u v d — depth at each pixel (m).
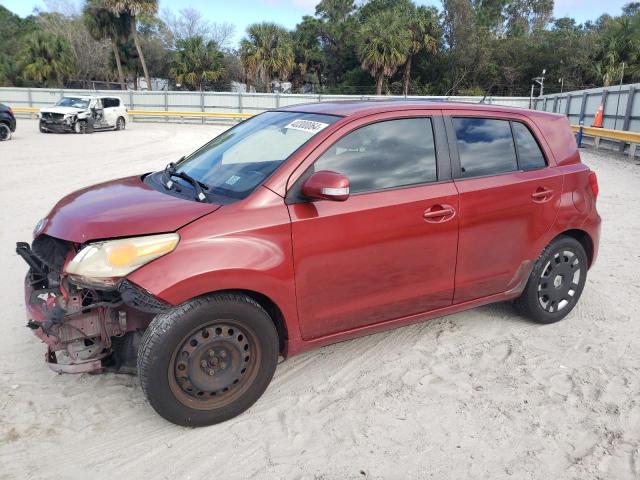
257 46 46.34
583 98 22.11
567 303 4.51
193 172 3.73
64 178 10.88
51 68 47.84
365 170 3.42
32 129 24.91
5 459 2.81
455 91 48.62
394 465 2.84
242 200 3.11
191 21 59.66
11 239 6.51
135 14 43.94
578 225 4.35
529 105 30.25
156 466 2.80
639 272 5.78
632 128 17.67
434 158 3.68
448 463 2.86
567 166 4.32
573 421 3.21
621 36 42.25
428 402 3.39
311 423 3.16
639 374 3.74
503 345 4.14
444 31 49.28
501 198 3.86
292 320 3.22
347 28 50.75
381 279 3.48
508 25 64.75
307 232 3.15
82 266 2.81
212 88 50.94
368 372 3.73
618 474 2.79
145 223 2.91
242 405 3.15
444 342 4.18
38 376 3.56
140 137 21.91
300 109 3.94
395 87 48.53
